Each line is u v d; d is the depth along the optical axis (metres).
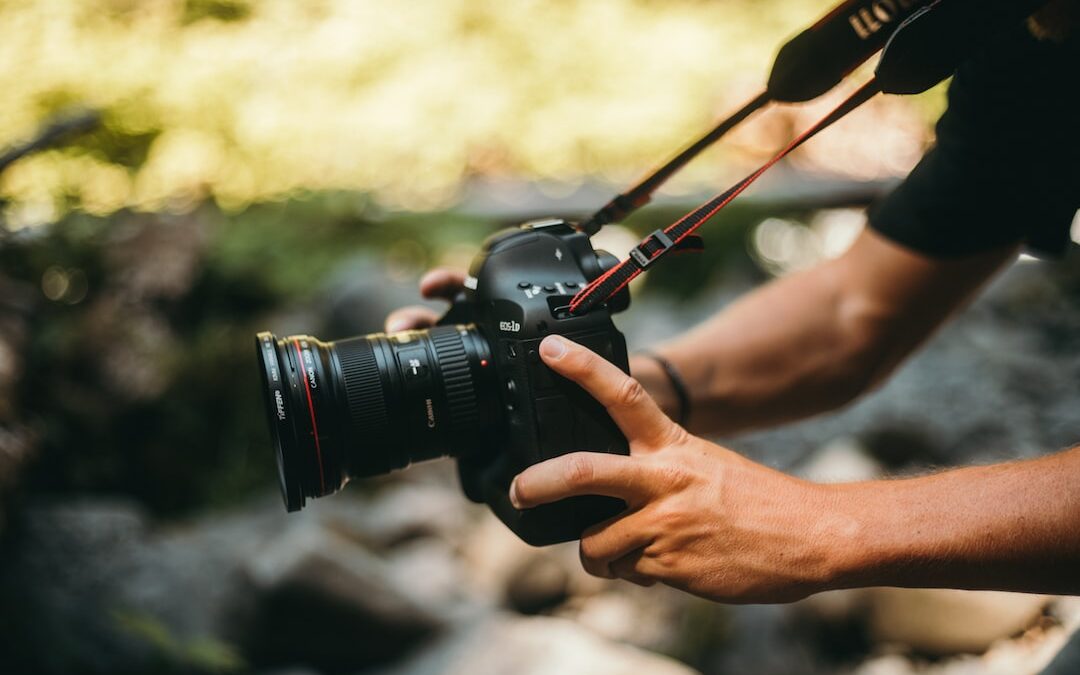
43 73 4.40
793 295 1.31
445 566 2.82
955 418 3.26
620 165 6.66
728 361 1.29
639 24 7.40
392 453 1.11
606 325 1.04
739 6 7.64
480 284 1.12
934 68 0.99
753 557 0.92
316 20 6.17
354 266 3.80
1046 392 3.38
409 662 2.30
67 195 3.33
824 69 1.14
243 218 3.91
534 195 5.80
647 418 0.97
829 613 2.47
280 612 2.22
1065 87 1.03
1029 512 0.84
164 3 5.26
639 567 0.98
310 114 5.73
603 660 2.22
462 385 1.10
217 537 2.65
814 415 1.32
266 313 3.53
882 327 1.26
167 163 4.58
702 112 6.80
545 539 1.01
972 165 1.13
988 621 2.32
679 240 1.04
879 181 5.30
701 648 2.52
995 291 4.03
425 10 6.75
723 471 0.95
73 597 2.12
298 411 1.05
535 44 7.09
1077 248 4.11
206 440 3.08
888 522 0.89
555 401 1.01
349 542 2.79
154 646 2.06
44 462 2.61
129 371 2.84
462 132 6.38
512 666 2.22
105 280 2.95
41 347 2.58
